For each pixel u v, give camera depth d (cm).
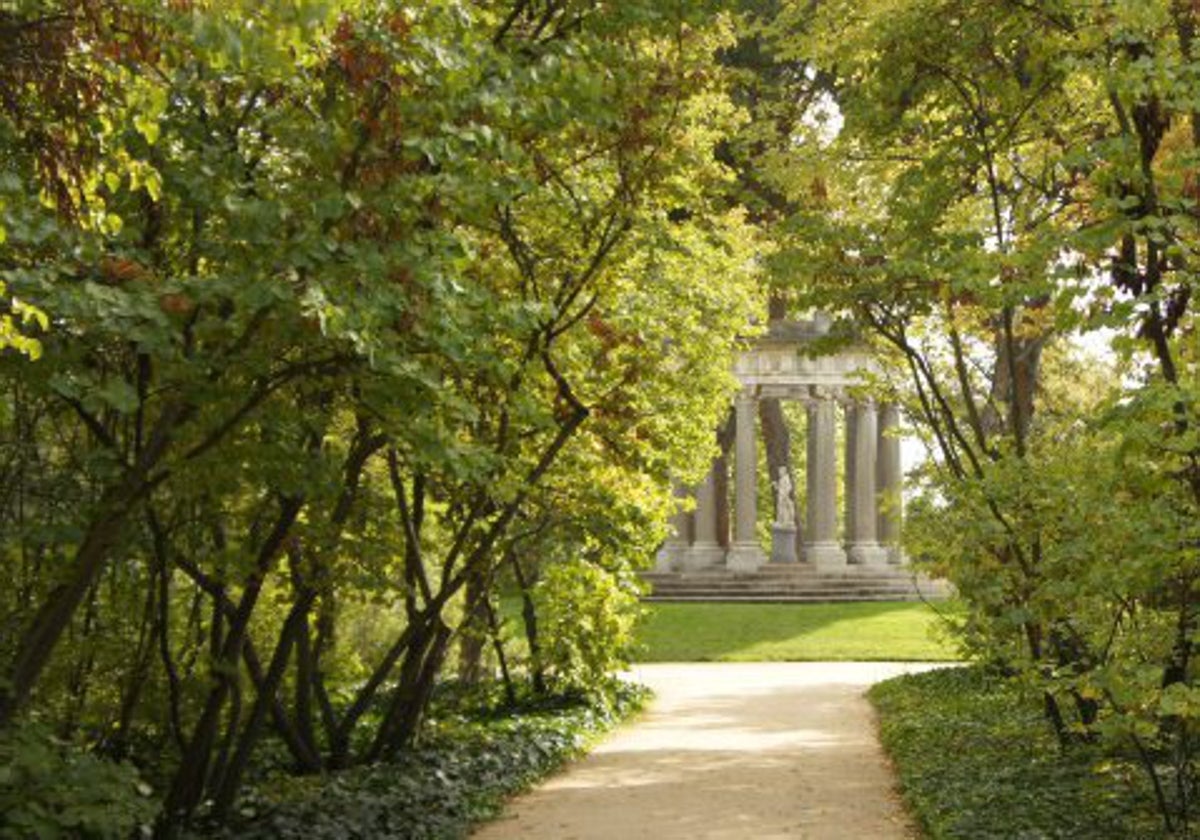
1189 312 1316
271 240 980
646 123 1533
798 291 2066
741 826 1552
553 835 1512
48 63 760
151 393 1057
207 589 1421
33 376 973
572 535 2108
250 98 1126
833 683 3434
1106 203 1237
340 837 1409
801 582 5884
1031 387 2528
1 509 1327
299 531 1356
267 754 1964
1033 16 1608
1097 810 1401
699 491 6444
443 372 1438
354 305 974
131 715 1542
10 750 1026
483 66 1065
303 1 716
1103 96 1653
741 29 1797
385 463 1848
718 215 1933
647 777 1939
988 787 1600
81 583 1088
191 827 1441
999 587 1602
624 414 1736
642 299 1991
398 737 1958
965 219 2048
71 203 800
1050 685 1387
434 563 2467
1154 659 1319
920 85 1783
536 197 1462
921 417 2247
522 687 2853
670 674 3738
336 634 2491
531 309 1180
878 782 1869
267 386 1096
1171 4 1390
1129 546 1226
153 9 741
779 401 6938
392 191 1033
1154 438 1134
